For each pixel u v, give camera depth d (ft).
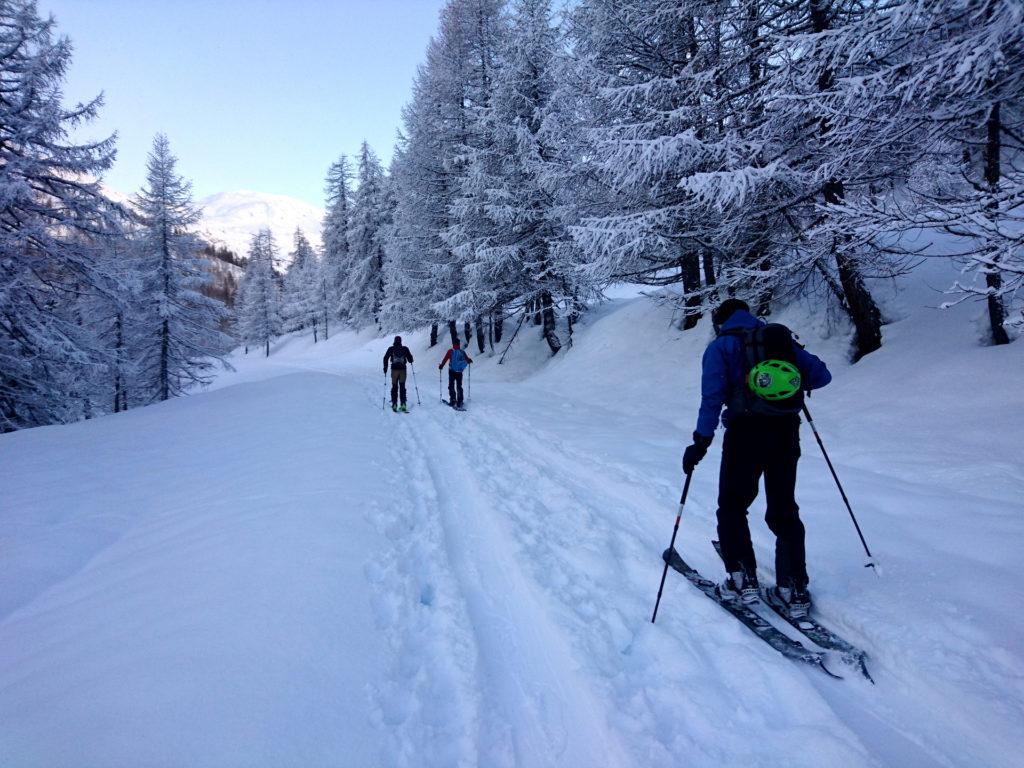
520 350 66.18
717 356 8.87
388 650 7.72
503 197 53.11
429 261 74.38
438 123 67.56
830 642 7.82
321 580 9.23
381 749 5.74
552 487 16.14
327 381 44.45
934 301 26.71
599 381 39.29
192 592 8.69
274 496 13.91
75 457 20.42
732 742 6.05
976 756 5.87
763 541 11.55
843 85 17.21
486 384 49.75
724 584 9.24
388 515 13.21
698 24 30.53
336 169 145.79
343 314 152.97
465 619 8.75
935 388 19.62
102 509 14.21
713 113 28.35
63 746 5.17
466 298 59.52
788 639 7.93
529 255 55.26
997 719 6.09
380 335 126.82
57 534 12.33
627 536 12.27
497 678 7.41
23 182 38.11
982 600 8.16
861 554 10.29
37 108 41.34
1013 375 18.02
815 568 9.99
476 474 18.08
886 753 6.01
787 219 26.94
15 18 40.34
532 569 10.58
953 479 13.67
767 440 8.58
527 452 21.75
